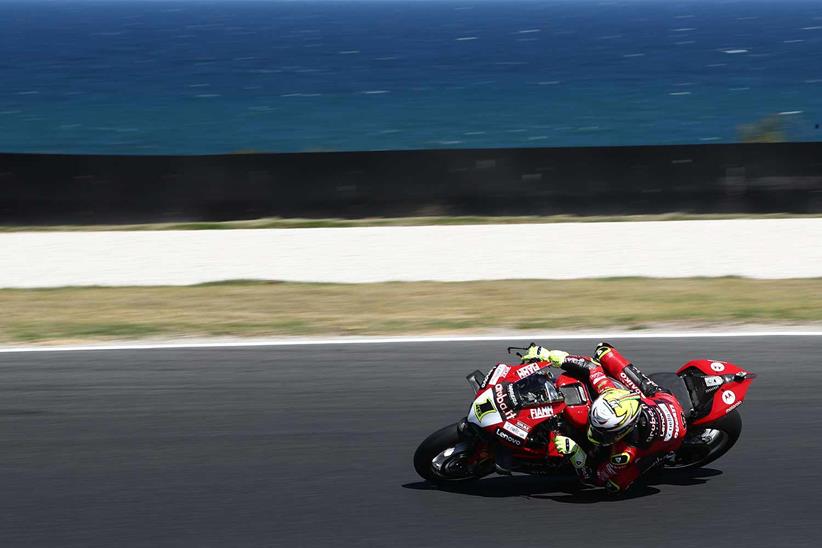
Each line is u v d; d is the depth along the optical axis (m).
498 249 42.06
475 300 33.75
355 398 23.27
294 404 22.89
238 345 27.91
